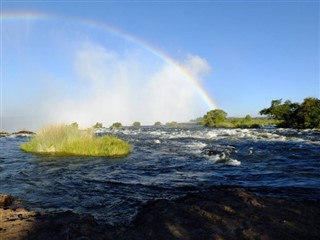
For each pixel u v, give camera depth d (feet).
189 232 18.98
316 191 31.40
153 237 18.49
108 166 51.90
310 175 39.96
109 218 24.82
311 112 168.25
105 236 18.85
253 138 101.35
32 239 18.42
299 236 17.98
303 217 21.17
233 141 92.53
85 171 47.62
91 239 18.31
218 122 265.34
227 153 63.41
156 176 42.42
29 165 54.08
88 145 70.28
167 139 107.65
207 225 19.95
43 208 28.19
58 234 19.10
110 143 71.10
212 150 69.31
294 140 90.74
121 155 66.49
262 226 19.56
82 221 21.62
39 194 33.65
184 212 22.77
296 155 58.85
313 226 19.51
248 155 60.29
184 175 42.39
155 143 93.25
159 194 32.53
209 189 33.86
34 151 75.31
